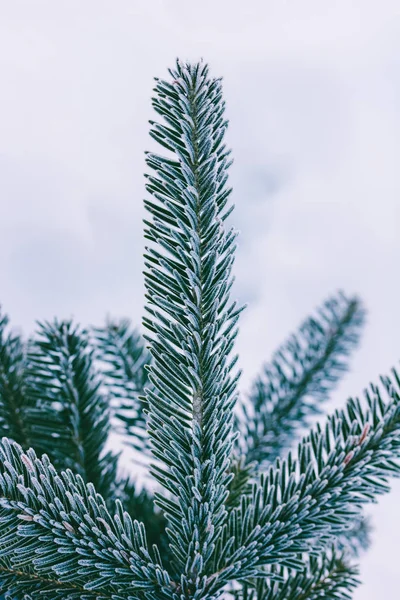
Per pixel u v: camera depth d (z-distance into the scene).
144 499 0.62
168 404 0.48
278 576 0.51
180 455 0.47
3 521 0.46
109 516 0.47
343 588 0.57
